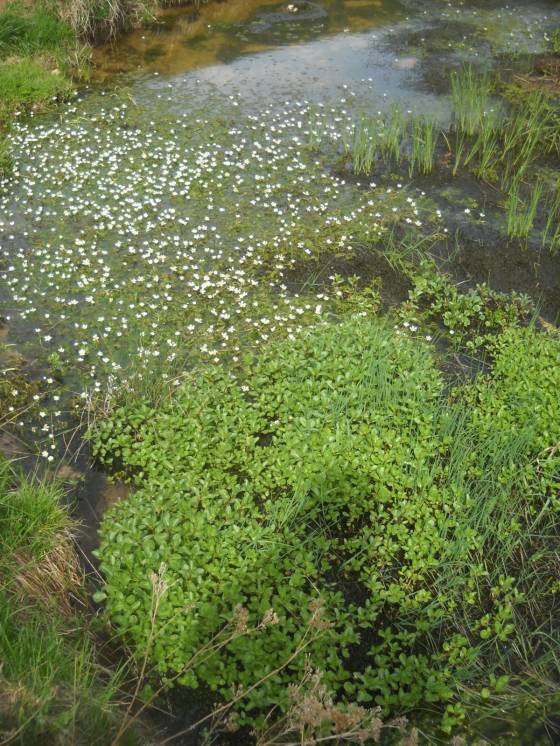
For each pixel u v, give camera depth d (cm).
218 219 821
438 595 446
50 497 490
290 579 449
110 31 1252
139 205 824
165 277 725
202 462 525
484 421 566
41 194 850
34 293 706
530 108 1062
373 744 382
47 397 600
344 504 511
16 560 445
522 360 624
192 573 441
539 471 535
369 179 914
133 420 564
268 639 414
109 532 470
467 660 417
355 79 1169
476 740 383
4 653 372
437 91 1136
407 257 779
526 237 812
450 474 525
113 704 370
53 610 429
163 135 982
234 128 1012
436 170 937
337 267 759
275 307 689
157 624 417
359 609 435
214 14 1388
